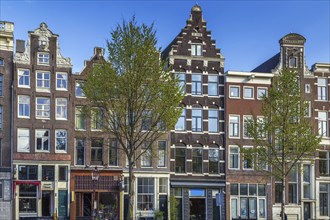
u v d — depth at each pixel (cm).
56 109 4878
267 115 4319
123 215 4894
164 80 3469
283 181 4203
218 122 5281
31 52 4859
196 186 5109
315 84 5575
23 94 4788
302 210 5362
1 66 4775
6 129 4722
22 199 4688
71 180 4809
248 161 4859
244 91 5366
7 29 4816
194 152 5188
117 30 3444
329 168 5506
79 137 4906
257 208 5244
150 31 3453
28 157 4725
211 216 5119
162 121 3550
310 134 4212
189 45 5281
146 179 5022
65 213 4766
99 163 4925
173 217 4862
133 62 3378
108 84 3409
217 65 5344
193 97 5228
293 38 5556
